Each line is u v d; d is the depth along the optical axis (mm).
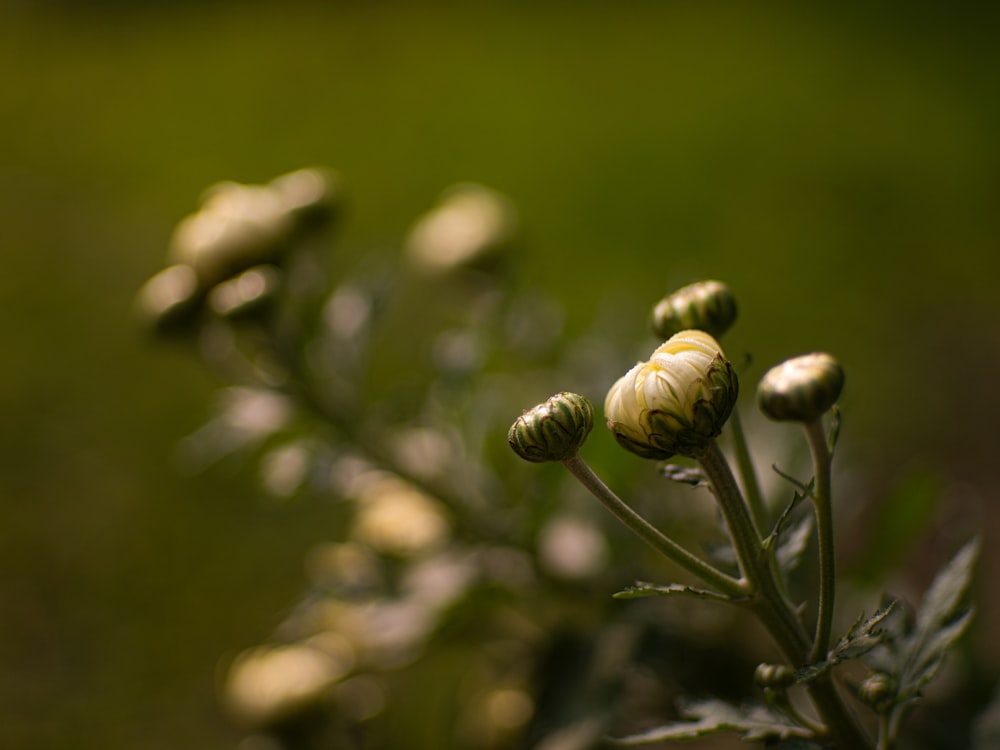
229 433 399
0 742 708
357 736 417
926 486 351
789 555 275
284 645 449
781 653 263
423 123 1518
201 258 380
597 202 1276
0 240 1255
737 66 1654
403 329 911
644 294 1089
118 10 2062
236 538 840
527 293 463
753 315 1090
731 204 1261
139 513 874
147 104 1633
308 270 394
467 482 395
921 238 1188
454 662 484
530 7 2000
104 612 796
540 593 382
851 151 1373
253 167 1423
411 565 390
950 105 1464
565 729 358
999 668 364
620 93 1585
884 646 276
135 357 1060
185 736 700
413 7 2029
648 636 368
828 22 1833
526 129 1468
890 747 269
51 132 1560
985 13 1770
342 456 390
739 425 278
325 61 1763
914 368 1007
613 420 260
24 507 896
